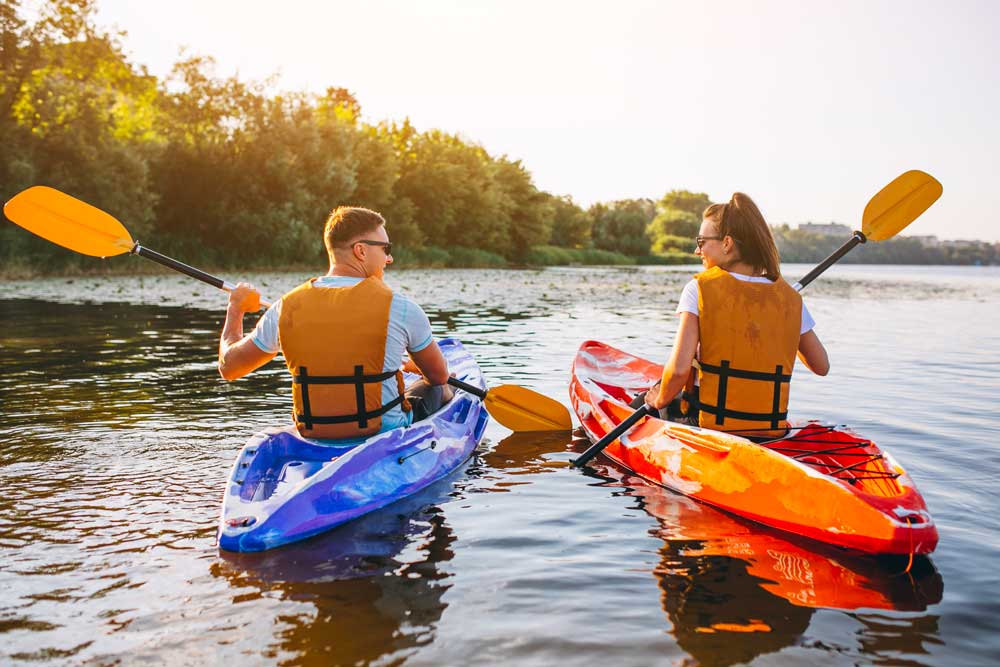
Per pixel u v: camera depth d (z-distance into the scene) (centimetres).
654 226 12538
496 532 278
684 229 12394
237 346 322
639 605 217
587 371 488
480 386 450
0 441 392
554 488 336
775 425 321
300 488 278
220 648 189
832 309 1459
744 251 321
